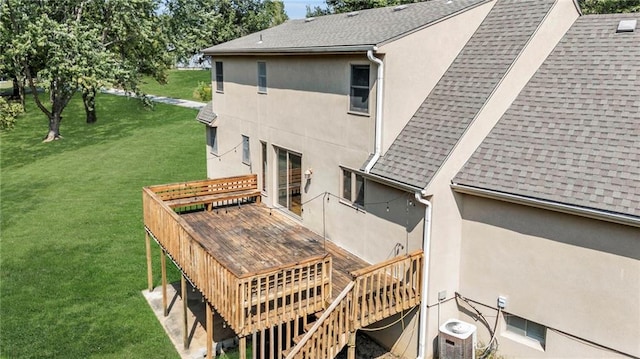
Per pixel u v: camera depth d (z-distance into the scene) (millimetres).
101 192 24016
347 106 12688
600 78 11172
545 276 10094
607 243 9188
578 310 9734
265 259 12125
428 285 10992
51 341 12273
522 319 10805
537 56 12000
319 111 13828
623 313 9188
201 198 16000
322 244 13422
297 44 14172
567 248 9703
